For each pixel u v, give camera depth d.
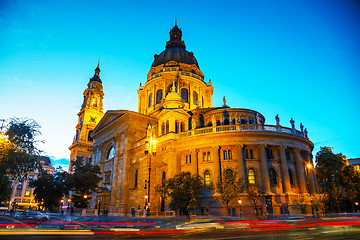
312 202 36.91
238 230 18.17
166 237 14.10
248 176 38.97
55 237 13.96
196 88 71.62
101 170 60.56
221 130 41.47
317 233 14.94
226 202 33.75
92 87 99.25
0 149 23.00
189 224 21.20
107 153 61.50
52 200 63.25
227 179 34.16
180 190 33.12
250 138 40.16
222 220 26.28
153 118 55.44
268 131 39.97
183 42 86.56
